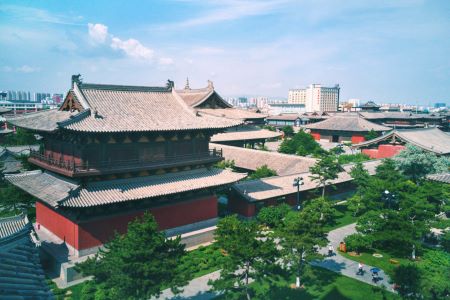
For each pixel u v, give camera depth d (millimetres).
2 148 83000
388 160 68562
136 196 41625
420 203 47250
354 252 48531
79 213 39719
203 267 42688
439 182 56625
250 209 57656
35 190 44000
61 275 39062
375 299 36344
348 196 76000
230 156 87312
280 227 40125
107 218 41875
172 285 29125
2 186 60406
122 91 49250
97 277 29547
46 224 48031
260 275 33781
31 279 17516
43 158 46000
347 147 137750
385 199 57656
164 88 54438
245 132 109375
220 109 102438
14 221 40000
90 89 46219
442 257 32312
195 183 48594
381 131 145000
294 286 38844
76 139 39906
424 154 71875
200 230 50219
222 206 64375
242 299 35906
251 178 72188
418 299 31453
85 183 40688
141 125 43594
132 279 27219
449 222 47500
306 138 108875
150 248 28703
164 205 47188
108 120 42000
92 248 41062
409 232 44594
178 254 31234
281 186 63312
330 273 42219
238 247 31766
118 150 43188
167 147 48000
